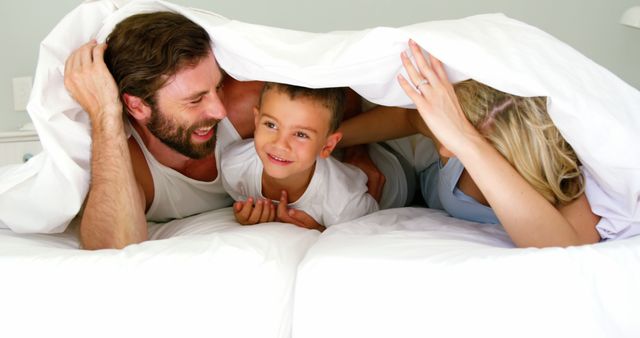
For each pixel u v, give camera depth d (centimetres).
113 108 94
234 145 113
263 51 89
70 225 104
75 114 98
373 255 72
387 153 130
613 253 65
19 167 98
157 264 72
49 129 90
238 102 112
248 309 69
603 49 187
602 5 184
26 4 198
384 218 103
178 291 69
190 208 118
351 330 66
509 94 88
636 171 78
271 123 100
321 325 68
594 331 61
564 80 79
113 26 98
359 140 121
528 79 77
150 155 107
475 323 63
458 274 66
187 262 72
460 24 86
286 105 98
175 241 79
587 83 80
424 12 191
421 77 84
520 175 87
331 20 195
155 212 115
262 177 111
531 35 84
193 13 95
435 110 83
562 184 90
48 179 91
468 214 106
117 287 69
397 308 66
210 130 103
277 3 194
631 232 83
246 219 108
